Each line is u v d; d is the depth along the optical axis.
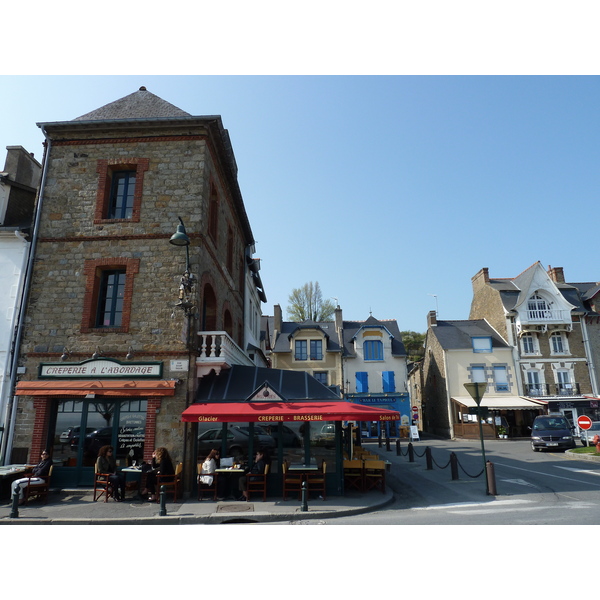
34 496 10.57
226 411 10.90
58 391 11.38
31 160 16.80
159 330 11.94
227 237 17.05
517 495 11.29
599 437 19.70
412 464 18.48
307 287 50.06
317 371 36.25
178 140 13.27
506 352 34.72
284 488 10.66
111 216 13.16
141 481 10.77
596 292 34.88
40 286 12.44
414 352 53.78
